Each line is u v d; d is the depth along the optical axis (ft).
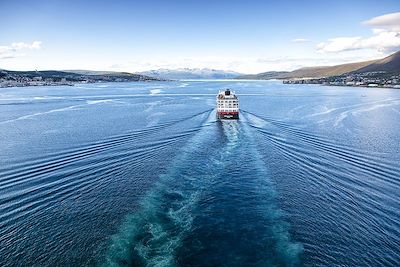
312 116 339.16
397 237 102.06
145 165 166.91
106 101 524.11
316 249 96.94
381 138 228.84
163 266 90.22
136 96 638.53
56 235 103.50
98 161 171.83
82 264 90.79
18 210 117.91
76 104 474.08
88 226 108.78
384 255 93.71
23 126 279.28
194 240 101.91
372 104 457.27
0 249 96.02
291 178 150.20
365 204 123.75
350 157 181.37
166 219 114.01
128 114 355.97
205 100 548.72
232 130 257.96
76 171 156.35
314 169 161.68
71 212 117.39
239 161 174.91
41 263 90.94
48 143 210.79
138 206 122.93
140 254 95.04
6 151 190.70
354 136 235.81
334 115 345.72
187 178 150.20
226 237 103.50
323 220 112.68
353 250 96.17
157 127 270.26
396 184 142.20
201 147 202.69
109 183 143.13
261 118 326.24
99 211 118.52
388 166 165.68
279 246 98.43
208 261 92.58
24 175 150.51
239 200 128.26
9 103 487.61
